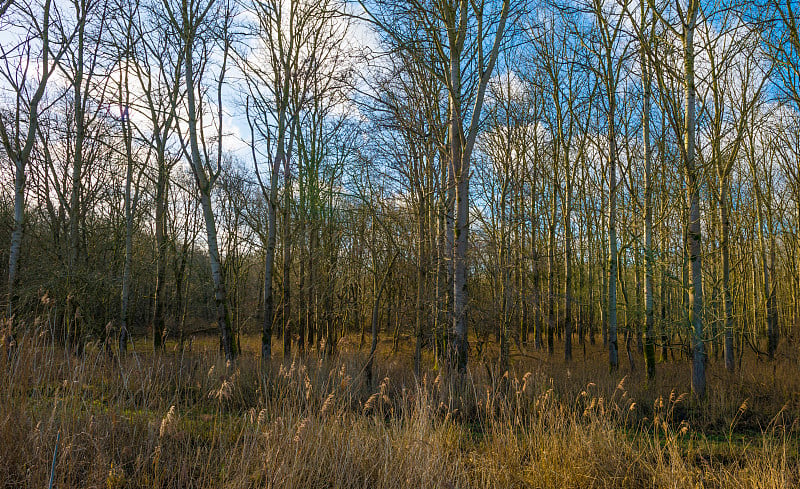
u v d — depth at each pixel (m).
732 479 4.66
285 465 3.93
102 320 12.12
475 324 9.98
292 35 13.36
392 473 4.31
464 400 7.29
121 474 3.87
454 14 9.28
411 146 11.37
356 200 15.19
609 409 6.57
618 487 4.66
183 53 11.33
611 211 12.84
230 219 22.73
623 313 19.05
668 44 8.90
